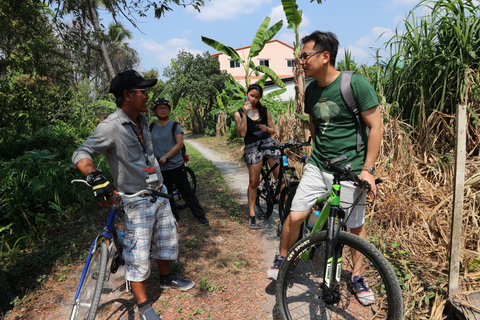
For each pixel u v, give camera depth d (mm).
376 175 4098
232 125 14602
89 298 2119
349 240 2000
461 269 2570
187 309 2549
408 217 3385
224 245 3697
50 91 11305
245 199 5590
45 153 5559
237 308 2553
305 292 2629
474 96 3883
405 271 2703
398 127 4293
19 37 5863
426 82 4562
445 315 2205
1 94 9562
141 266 2277
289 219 2496
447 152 4156
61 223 4500
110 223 2184
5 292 2686
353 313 2365
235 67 29219
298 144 3455
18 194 4508
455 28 4148
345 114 2240
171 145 4043
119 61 29188
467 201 3230
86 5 5996
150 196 2324
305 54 2221
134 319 2463
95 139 2053
